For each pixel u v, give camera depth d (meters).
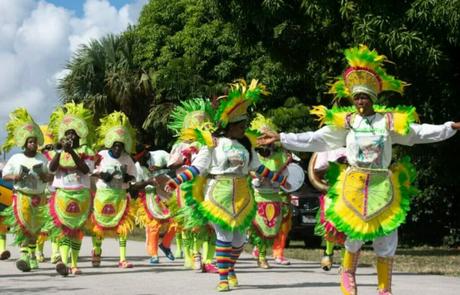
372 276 10.45
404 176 7.01
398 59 14.28
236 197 8.47
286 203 12.35
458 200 18.16
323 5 14.20
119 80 29.62
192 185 8.70
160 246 13.10
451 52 15.06
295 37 16.14
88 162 10.70
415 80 15.02
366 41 13.40
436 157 16.08
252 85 8.49
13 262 12.81
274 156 11.67
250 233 11.77
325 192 10.10
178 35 28.03
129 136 11.49
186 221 10.55
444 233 19.28
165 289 8.62
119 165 11.45
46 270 11.32
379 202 6.77
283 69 17.16
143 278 10.01
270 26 15.73
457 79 15.39
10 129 10.88
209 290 8.50
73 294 8.13
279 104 21.89
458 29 13.06
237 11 15.46
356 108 6.99
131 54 31.05
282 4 14.72
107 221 11.52
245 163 8.53
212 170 8.56
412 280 9.90
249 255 15.00
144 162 12.81
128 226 11.63
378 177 6.81
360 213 6.77
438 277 10.43
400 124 6.78
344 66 15.82
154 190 12.57
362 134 6.84
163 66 29.03
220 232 8.49
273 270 11.48
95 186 11.62
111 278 10.02
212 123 10.07
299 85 21.19
